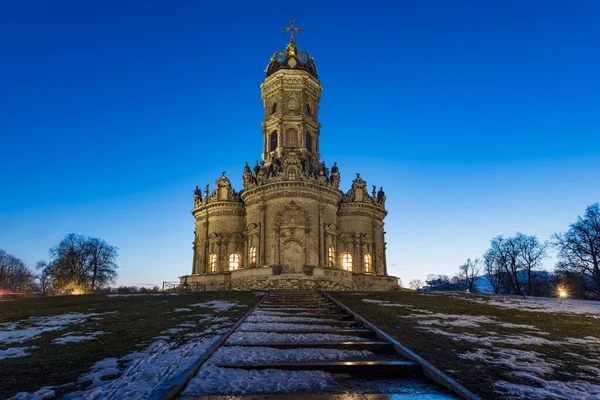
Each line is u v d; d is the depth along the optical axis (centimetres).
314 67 8131
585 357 1341
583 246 6862
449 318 2289
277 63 7919
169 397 823
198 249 7012
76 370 1109
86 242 9762
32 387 959
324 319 2030
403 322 2038
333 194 6631
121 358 1240
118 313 2528
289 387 923
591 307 3206
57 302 3456
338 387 942
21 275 12838
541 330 1942
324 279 5619
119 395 855
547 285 9000
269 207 6238
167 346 1388
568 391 931
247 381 959
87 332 1792
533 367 1159
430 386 966
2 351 1399
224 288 6153
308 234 6012
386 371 1085
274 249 5947
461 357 1262
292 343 1360
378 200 7419
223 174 7075
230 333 1568
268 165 7119
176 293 4084
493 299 3719
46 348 1435
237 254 6644
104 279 9856
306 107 7644
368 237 6931
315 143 7600
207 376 998
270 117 7544
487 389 939
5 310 2947
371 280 6662
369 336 1614
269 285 5497
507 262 8894
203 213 7094
